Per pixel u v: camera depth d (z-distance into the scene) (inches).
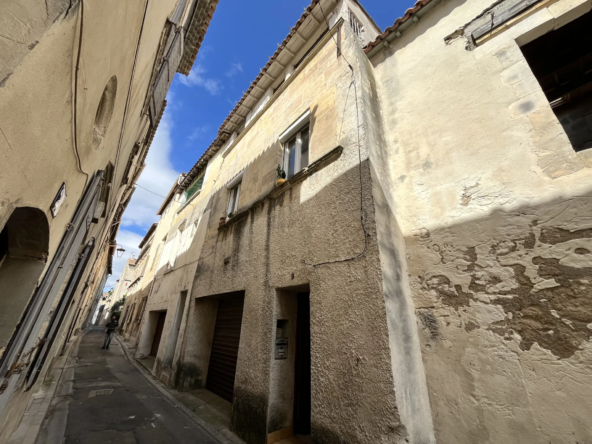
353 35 182.2
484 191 108.1
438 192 123.3
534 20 118.4
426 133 138.7
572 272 81.3
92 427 156.8
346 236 123.6
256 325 163.6
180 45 233.9
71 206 98.3
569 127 140.6
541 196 93.5
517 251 93.3
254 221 206.8
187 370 236.8
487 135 115.0
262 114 275.3
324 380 111.7
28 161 54.9
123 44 94.6
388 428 84.3
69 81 61.8
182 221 455.8
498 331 90.1
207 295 239.5
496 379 86.5
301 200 163.8
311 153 176.1
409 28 174.2
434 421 95.7
